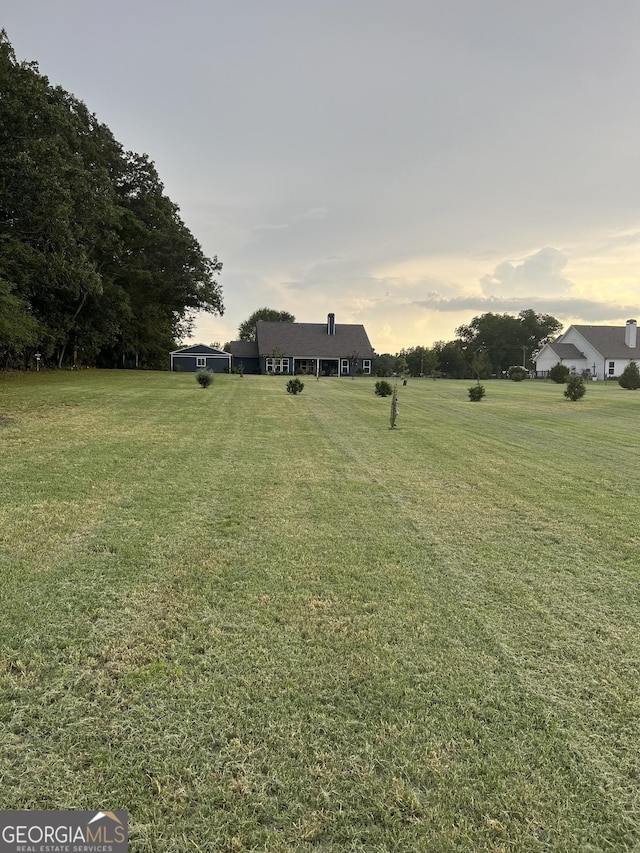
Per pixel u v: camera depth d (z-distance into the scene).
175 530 4.38
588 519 5.13
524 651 2.72
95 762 1.91
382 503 5.51
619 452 9.43
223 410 13.85
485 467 7.69
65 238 18.06
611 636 2.90
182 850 1.62
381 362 63.97
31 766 1.89
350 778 1.88
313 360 54.00
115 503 5.09
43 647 2.61
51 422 10.36
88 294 29.28
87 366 40.34
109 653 2.58
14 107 16.09
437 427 12.33
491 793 1.83
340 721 2.16
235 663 2.54
